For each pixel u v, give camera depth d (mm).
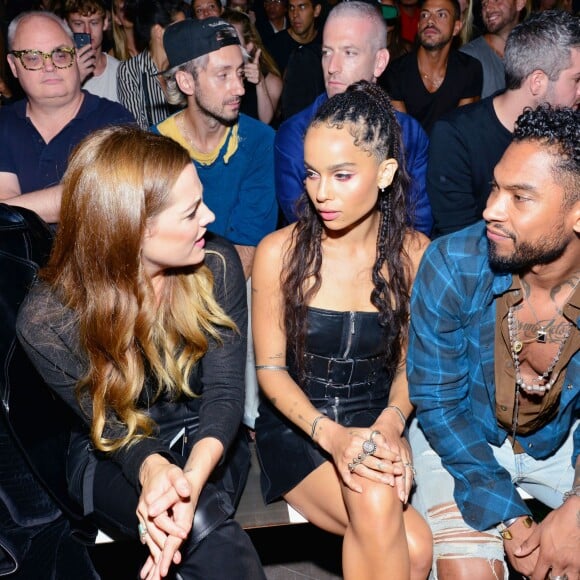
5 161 2672
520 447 2006
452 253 1814
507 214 1621
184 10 3562
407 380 1974
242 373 1923
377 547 1707
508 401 1874
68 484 1864
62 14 3826
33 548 1844
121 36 4234
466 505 1856
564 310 1753
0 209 1844
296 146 2635
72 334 1749
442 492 1923
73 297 1719
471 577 1779
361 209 1815
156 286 1811
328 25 2727
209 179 2803
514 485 2068
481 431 1963
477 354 1865
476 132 2676
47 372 1777
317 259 1933
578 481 1813
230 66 2637
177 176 1636
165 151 1644
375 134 1772
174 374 1838
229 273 1903
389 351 1986
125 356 1745
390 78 3998
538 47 2531
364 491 1713
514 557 1816
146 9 3521
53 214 2309
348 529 1793
